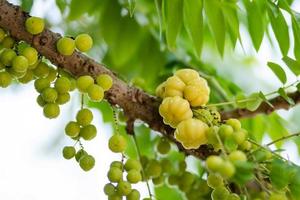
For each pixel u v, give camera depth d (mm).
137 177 756
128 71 1014
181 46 1021
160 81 1005
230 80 1057
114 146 763
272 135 963
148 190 782
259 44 816
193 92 730
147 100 795
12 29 731
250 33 819
